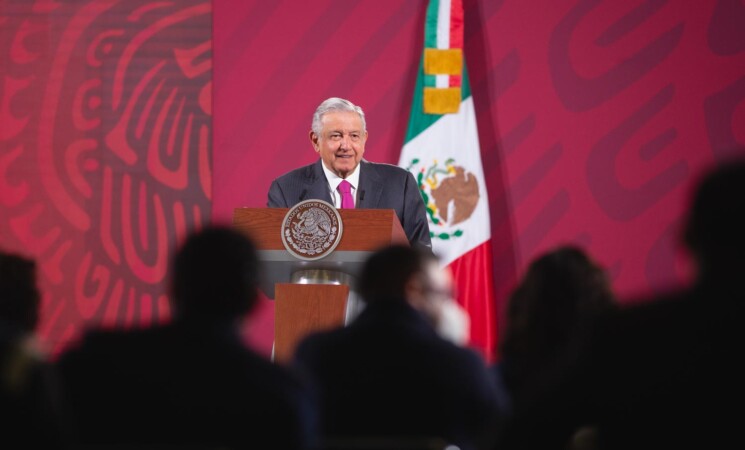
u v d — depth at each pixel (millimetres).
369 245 11367
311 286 11055
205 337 6902
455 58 20438
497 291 20453
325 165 15367
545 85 20875
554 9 21000
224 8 21141
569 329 7930
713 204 6094
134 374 6809
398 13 21109
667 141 20641
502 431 6480
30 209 20797
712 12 20797
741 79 20656
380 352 7703
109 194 20844
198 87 21000
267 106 20969
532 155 20719
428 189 20203
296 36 21094
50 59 21062
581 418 6289
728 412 6008
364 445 6883
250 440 6758
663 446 6113
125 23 21125
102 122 20969
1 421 6617
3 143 20906
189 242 7086
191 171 20844
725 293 6074
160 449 6457
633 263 20438
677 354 6078
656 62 20797
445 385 7637
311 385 7078
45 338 20469
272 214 11562
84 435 6844
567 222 20578
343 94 20969
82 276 20688
